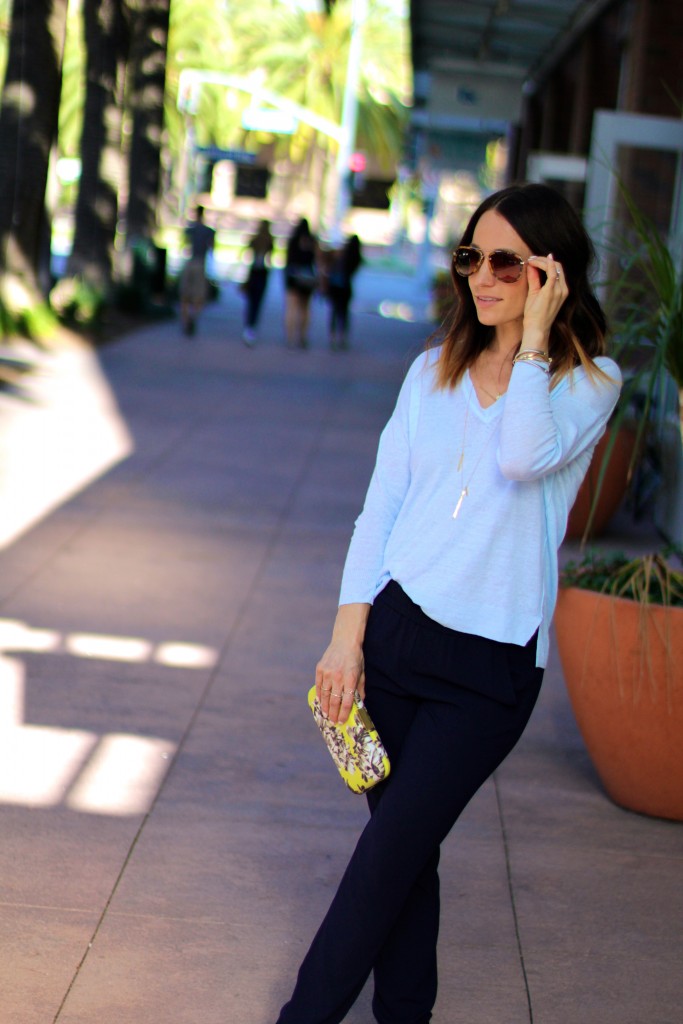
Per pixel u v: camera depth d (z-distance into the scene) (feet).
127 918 10.93
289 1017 8.43
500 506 8.10
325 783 13.96
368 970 8.38
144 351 53.06
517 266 7.94
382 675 8.35
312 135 190.70
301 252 58.08
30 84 51.31
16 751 14.24
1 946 10.37
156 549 23.36
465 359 8.33
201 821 12.84
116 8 61.36
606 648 13.01
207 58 168.66
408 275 154.20
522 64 67.62
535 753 15.37
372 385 48.06
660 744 13.10
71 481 28.50
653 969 10.68
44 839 12.24
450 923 11.23
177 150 139.85
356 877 8.22
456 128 89.92
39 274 53.01
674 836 13.26
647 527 27.45
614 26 49.96
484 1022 9.77
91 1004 9.68
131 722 15.31
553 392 8.15
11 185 51.52
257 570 22.43
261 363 52.26
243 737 15.07
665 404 25.40
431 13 57.00
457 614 8.13
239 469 31.19
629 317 14.60
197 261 59.62
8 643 17.81
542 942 11.00
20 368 44.39
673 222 32.48
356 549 8.56
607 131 32.86
